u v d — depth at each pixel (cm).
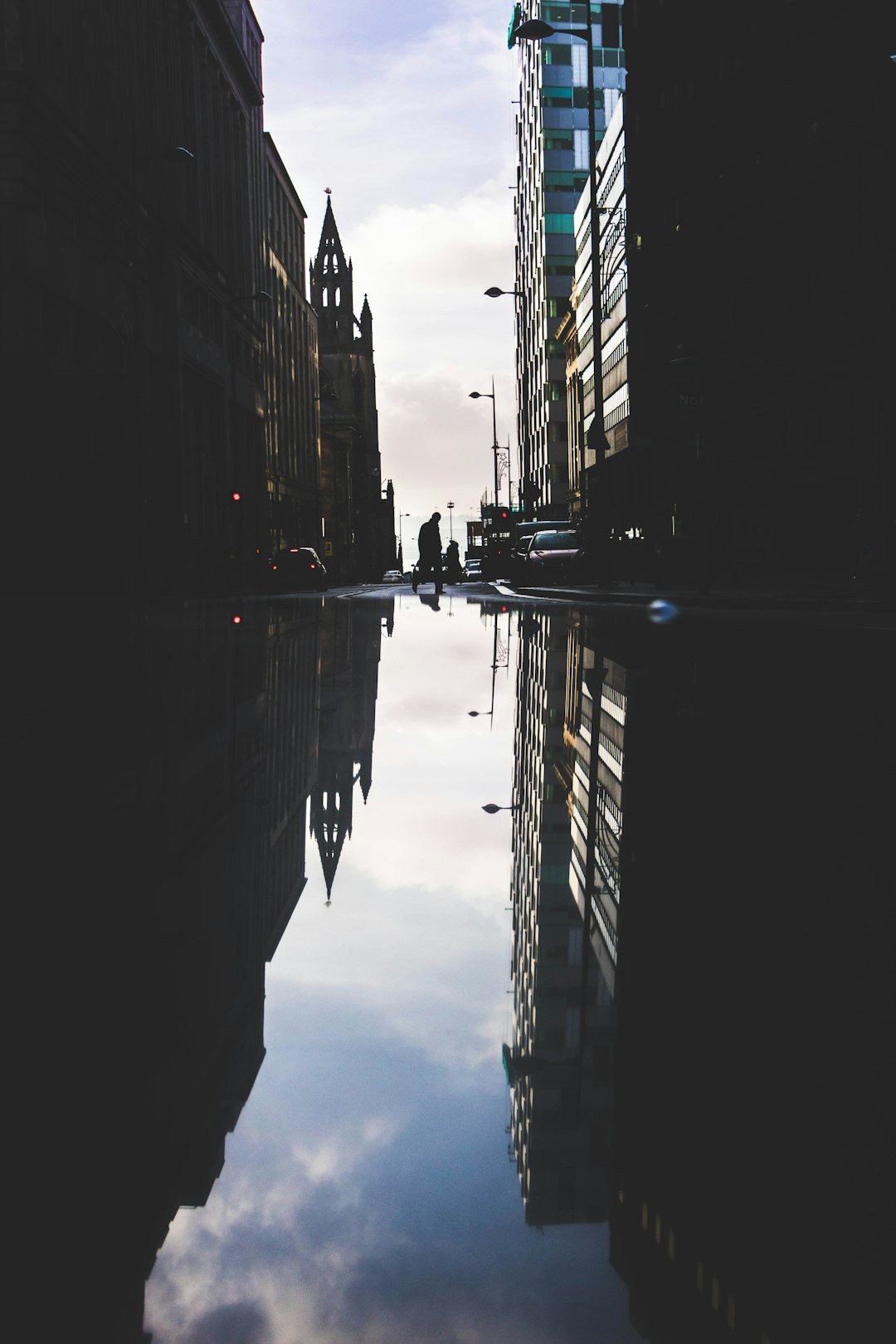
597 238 3103
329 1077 163
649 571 3766
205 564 5728
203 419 5809
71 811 385
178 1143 140
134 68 4688
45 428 2598
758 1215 122
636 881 296
